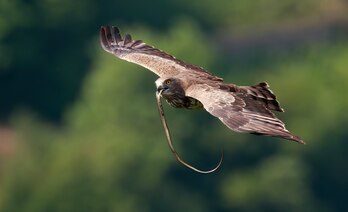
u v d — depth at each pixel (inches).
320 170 2760.8
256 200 2581.2
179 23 3321.9
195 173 2672.2
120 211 2524.6
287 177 2561.5
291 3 3499.0
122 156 2586.1
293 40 3385.8
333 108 2837.1
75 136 2797.7
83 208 2524.6
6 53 3351.4
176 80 636.7
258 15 3496.6
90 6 3469.5
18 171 2551.7
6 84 3385.8
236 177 2650.1
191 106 641.0
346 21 3412.9
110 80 2888.8
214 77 646.5
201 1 3543.3
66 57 3427.7
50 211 2524.6
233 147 2687.0
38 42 3390.7
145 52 722.2
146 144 2662.4
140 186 2581.2
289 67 3117.6
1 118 3299.7
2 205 2522.1
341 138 2787.9
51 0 3390.7
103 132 2721.5
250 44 3385.8
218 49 3366.1
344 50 3240.7
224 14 3523.6
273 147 2704.2
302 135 2778.1
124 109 2839.6
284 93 2874.0
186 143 2696.9
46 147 2709.2
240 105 571.5
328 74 3014.3
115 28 739.4
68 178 2529.5
